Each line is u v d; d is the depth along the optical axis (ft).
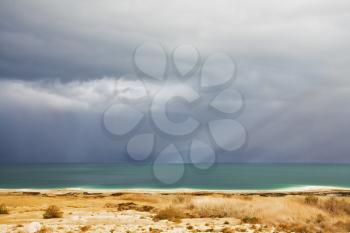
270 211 72.95
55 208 71.87
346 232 60.95
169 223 62.59
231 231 51.80
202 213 78.69
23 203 116.88
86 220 65.67
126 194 168.35
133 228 54.08
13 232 48.96
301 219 68.08
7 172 545.85
